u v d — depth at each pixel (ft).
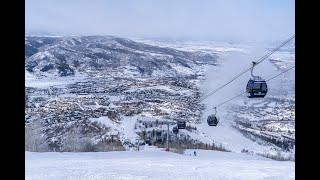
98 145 178.70
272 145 230.07
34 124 142.61
